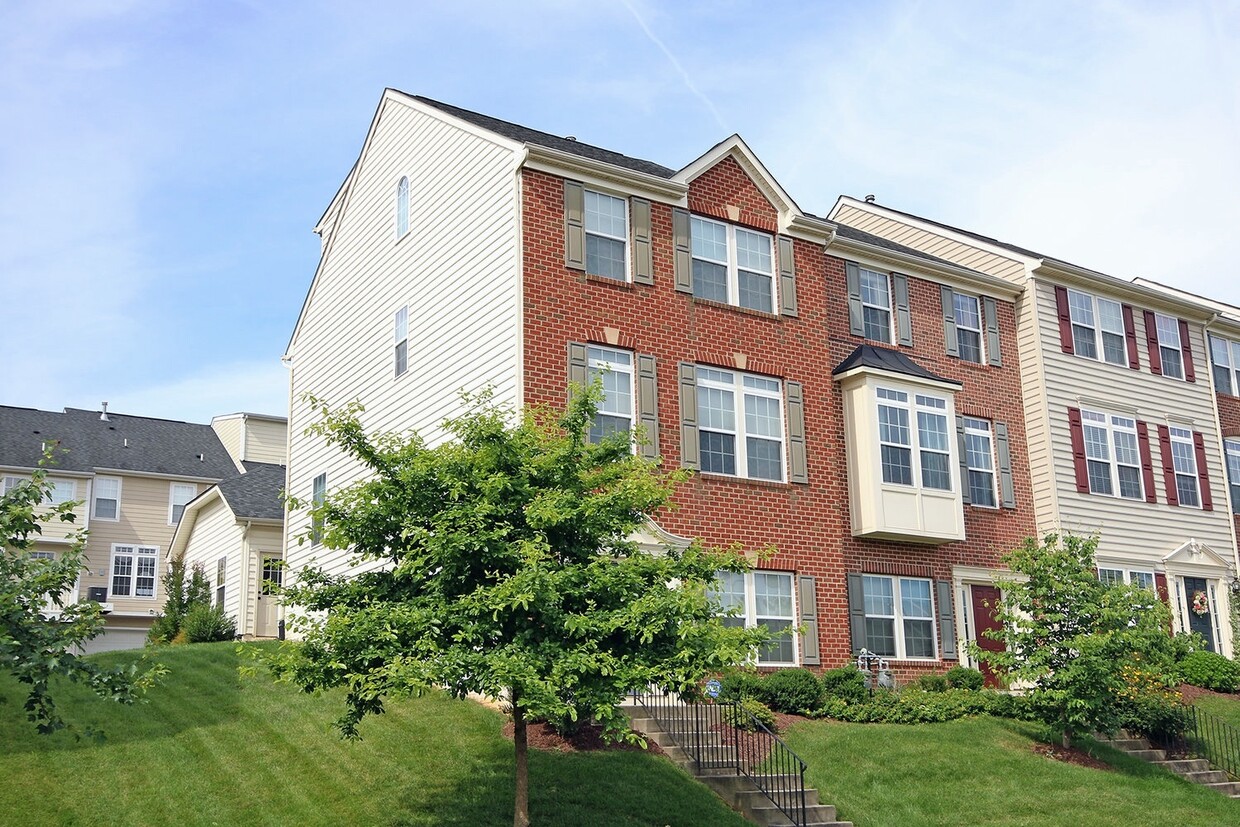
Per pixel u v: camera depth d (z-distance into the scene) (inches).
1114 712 836.6
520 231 842.8
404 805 581.6
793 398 949.2
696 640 540.7
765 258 973.8
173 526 1771.7
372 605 543.2
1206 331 1380.4
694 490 876.0
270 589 570.6
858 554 974.4
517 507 556.4
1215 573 1275.8
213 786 589.9
